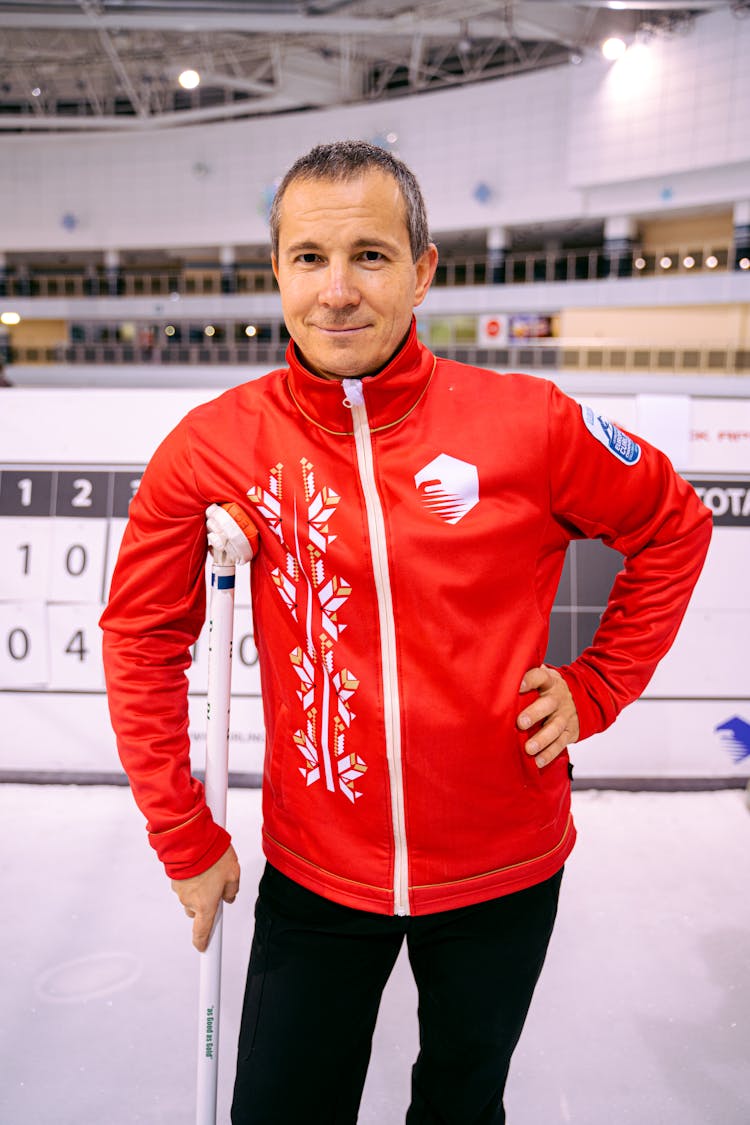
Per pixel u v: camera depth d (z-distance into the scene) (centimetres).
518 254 2314
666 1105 133
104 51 2077
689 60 1717
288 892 93
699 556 96
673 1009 155
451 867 87
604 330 1942
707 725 246
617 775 246
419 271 85
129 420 247
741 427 244
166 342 2316
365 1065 95
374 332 79
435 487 83
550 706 87
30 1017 149
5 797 235
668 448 242
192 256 2523
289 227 77
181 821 89
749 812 230
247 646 242
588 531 92
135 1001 154
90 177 2319
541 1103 133
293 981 90
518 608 86
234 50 2075
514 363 1958
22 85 2342
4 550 247
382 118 2073
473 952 89
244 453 87
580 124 1864
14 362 2439
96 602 246
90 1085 135
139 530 91
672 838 218
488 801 87
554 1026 150
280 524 86
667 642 95
